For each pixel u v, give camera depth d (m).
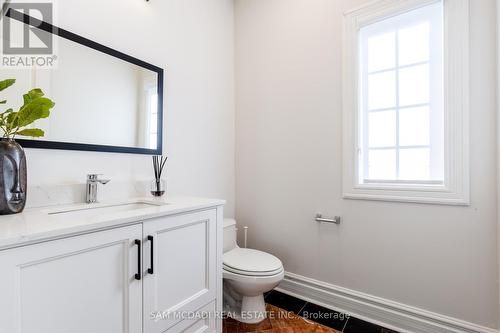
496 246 1.30
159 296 1.02
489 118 1.30
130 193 1.47
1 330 0.63
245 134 2.24
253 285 1.47
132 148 1.47
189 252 1.16
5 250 0.63
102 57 1.34
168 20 1.71
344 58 1.73
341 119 1.74
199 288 1.21
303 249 1.92
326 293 1.80
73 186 1.23
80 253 0.79
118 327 0.89
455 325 1.38
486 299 1.32
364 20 1.66
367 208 1.66
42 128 1.12
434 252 1.45
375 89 1.71
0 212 0.90
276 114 2.05
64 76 1.20
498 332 1.29
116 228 0.87
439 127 1.50
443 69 1.43
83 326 0.79
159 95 1.62
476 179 1.34
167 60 1.70
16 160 0.94
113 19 1.40
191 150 1.87
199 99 1.94
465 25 1.36
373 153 1.72
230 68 2.26
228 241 1.85
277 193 2.05
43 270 0.71
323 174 1.83
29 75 1.10
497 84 1.27
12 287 0.65
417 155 1.57
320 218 1.83
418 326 1.48
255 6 2.18
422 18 1.55
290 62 1.98
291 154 1.97
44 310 0.71
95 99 1.31
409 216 1.53
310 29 1.88
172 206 1.13
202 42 1.97
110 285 0.87
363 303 1.66
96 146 1.31
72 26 1.23
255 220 2.18
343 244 1.75
